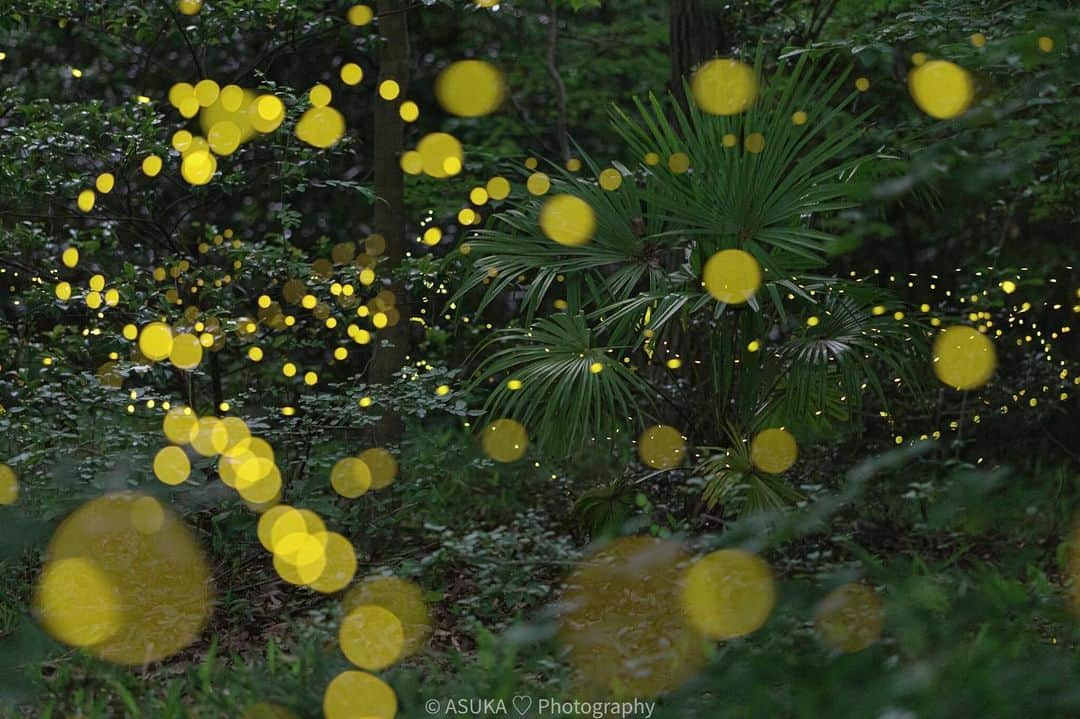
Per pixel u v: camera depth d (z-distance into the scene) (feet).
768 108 18.94
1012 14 18.63
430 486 23.38
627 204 20.25
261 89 23.35
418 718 13.42
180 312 22.45
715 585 15.83
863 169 16.87
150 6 23.95
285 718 13.46
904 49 27.61
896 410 26.50
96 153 22.33
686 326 20.79
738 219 18.85
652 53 41.91
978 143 13.84
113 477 19.54
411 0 25.40
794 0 29.04
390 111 24.90
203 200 24.16
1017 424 29.09
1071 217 26.91
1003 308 28.25
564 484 25.21
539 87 42.73
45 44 31.94
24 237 22.45
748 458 19.62
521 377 19.33
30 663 15.80
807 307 20.54
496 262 20.31
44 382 22.17
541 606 18.10
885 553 20.47
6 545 19.31
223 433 20.59
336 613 16.88
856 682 13.62
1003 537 22.25
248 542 20.90
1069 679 13.05
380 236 24.13
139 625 17.80
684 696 13.85
